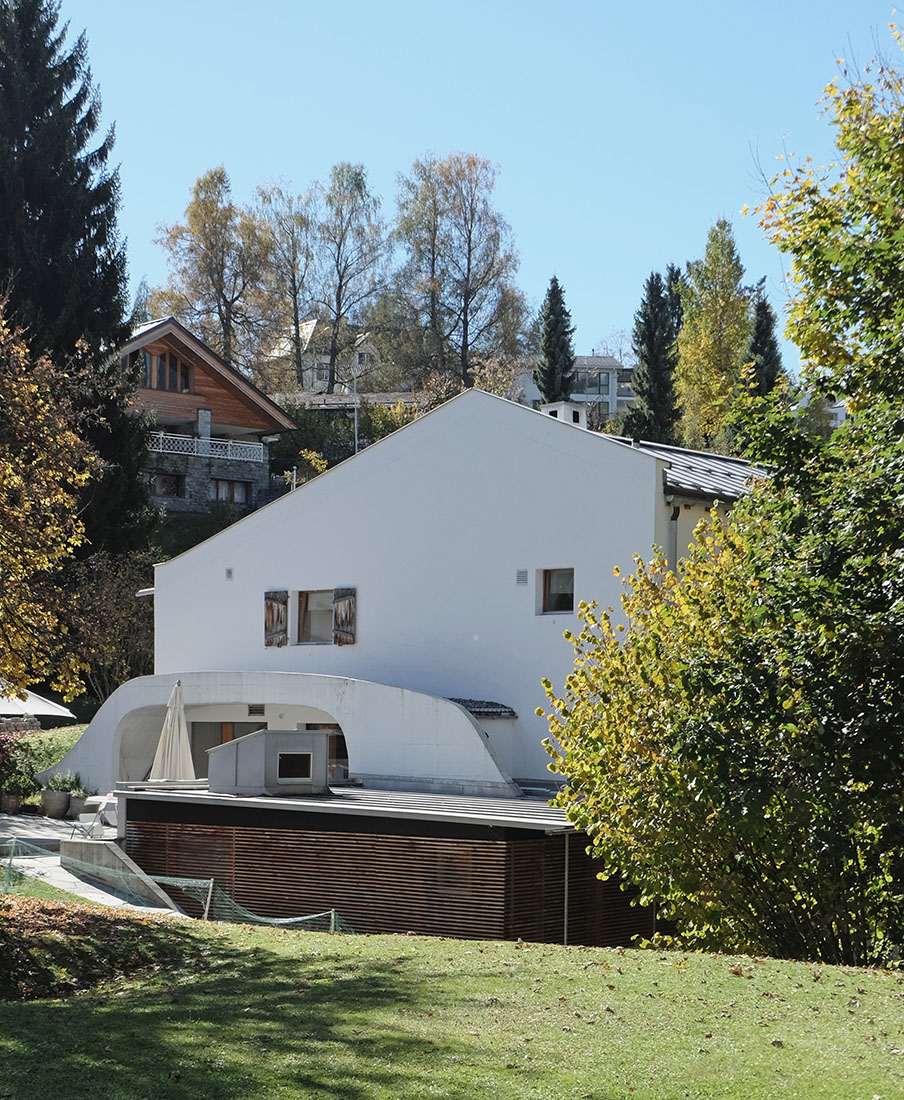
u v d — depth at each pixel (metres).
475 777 23.52
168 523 52.00
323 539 29.91
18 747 33.12
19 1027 9.46
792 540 13.16
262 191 73.12
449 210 70.69
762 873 14.45
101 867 22.09
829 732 12.61
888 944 13.87
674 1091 7.55
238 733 32.62
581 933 19.95
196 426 55.66
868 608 12.50
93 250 43.38
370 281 74.19
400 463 28.47
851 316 14.34
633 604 16.11
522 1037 8.88
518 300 71.06
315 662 29.84
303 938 14.68
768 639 13.16
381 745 25.00
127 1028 9.40
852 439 13.46
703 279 69.31
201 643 32.38
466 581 27.02
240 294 68.12
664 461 24.02
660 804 14.30
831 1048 8.45
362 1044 8.77
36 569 19.91
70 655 20.16
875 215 14.30
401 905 20.28
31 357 39.41
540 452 25.80
